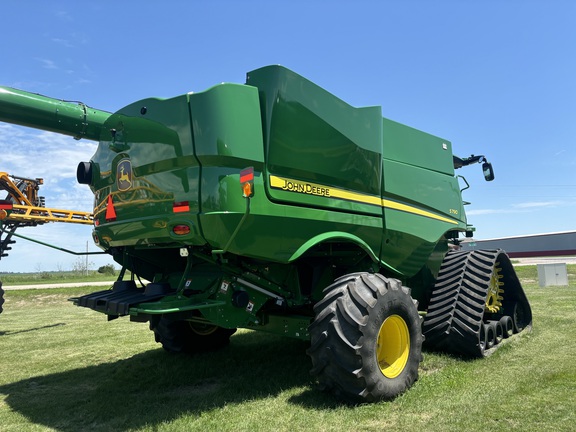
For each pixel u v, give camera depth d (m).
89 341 6.79
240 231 3.20
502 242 51.12
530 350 4.78
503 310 5.45
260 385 3.97
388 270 4.46
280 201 3.40
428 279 5.23
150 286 3.71
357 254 4.25
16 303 16.03
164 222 3.39
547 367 4.05
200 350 5.33
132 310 3.31
